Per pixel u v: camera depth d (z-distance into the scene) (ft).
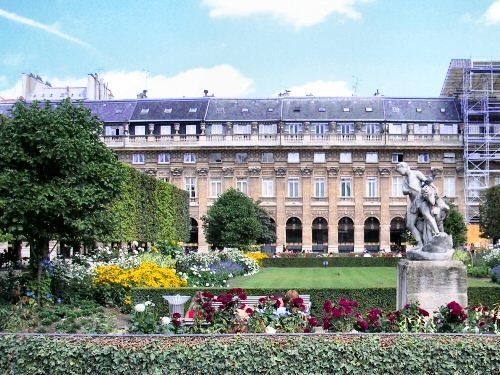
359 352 52.70
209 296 63.82
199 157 318.65
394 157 315.17
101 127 106.01
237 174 318.04
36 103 98.02
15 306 81.71
